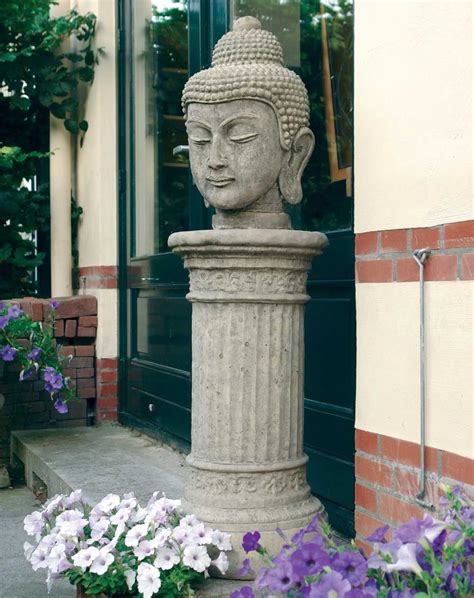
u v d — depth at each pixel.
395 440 2.85
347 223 3.63
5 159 6.36
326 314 3.69
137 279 5.97
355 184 3.06
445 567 2.04
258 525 2.98
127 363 6.18
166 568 2.76
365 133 3.00
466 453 2.51
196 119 2.99
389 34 2.86
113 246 6.37
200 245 2.97
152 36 5.71
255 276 3.00
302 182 4.03
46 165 7.19
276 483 3.05
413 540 2.14
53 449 5.27
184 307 5.14
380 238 2.91
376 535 2.29
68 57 6.52
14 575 3.59
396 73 2.82
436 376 2.64
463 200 2.50
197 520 2.98
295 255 3.01
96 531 2.92
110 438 5.68
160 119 5.57
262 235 2.93
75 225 7.07
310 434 3.81
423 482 2.69
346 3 3.70
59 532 2.97
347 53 3.69
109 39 6.39
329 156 3.82
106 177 6.38
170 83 5.40
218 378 3.03
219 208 3.03
